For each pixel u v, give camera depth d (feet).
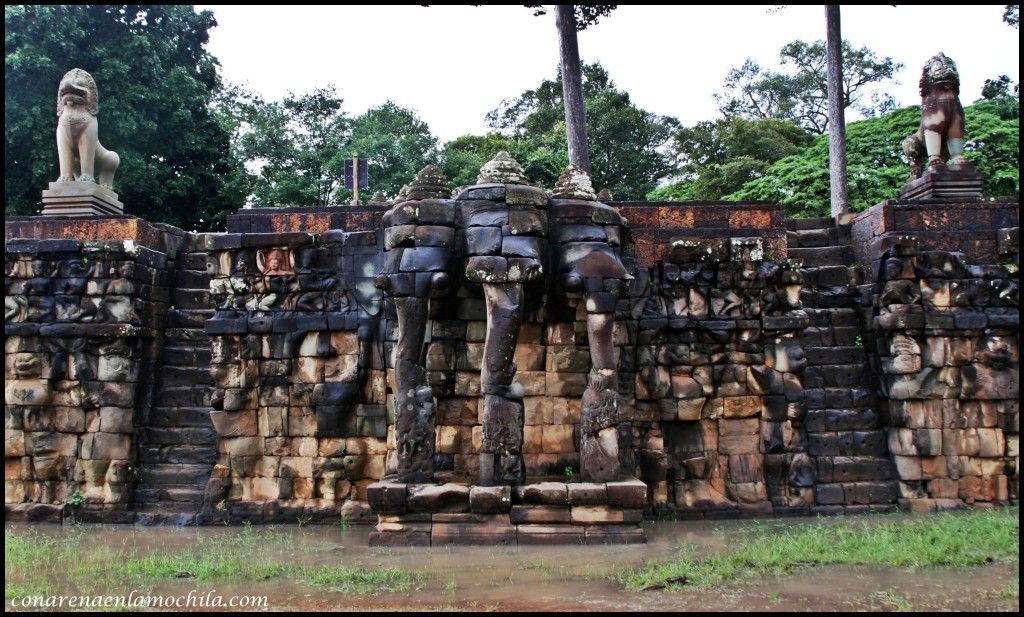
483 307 34.45
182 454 39.27
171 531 34.27
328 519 36.01
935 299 37.83
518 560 25.66
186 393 40.63
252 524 36.06
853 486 37.04
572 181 33.42
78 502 36.96
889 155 83.71
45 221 40.04
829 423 39.11
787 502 36.29
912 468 37.04
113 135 71.46
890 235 38.73
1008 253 38.99
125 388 38.27
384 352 36.22
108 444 37.60
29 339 38.06
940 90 42.01
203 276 43.88
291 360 37.14
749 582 22.18
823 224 45.16
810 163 85.40
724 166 105.81
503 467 29.78
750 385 36.76
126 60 71.36
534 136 124.16
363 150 106.11
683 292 37.42
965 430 37.19
